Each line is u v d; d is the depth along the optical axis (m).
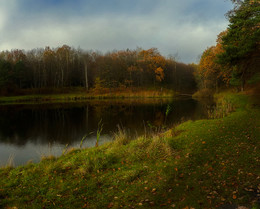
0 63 50.53
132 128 15.47
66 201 4.35
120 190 4.76
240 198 3.88
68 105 34.53
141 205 4.00
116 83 57.78
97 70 60.31
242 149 6.82
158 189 4.62
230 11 14.73
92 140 12.36
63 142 12.09
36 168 6.39
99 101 42.28
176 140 8.79
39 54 66.50
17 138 13.11
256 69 17.20
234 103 21.42
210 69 37.81
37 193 4.76
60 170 6.12
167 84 66.94
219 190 4.30
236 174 4.97
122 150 7.75
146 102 37.88
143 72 60.59
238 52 14.66
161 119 19.12
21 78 54.47
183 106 28.80
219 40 33.06
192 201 3.97
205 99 40.31
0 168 6.78
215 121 12.47
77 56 69.62
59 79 60.53
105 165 6.38
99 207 4.07
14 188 5.09
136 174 5.53
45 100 46.06
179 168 5.75
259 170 5.05
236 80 23.28
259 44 14.34
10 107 32.03
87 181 5.32
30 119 20.42
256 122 11.03
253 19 13.20
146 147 7.81
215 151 6.93
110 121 18.66
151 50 62.56
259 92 27.31
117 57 65.81
